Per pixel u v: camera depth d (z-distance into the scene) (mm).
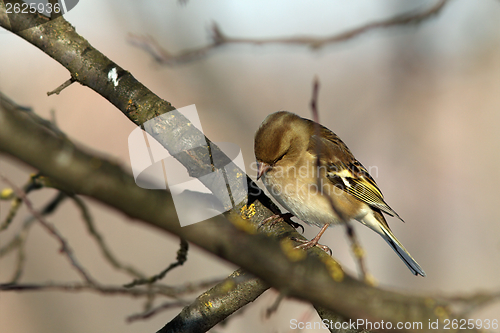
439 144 16578
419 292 3361
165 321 12180
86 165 2369
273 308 5695
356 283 2998
